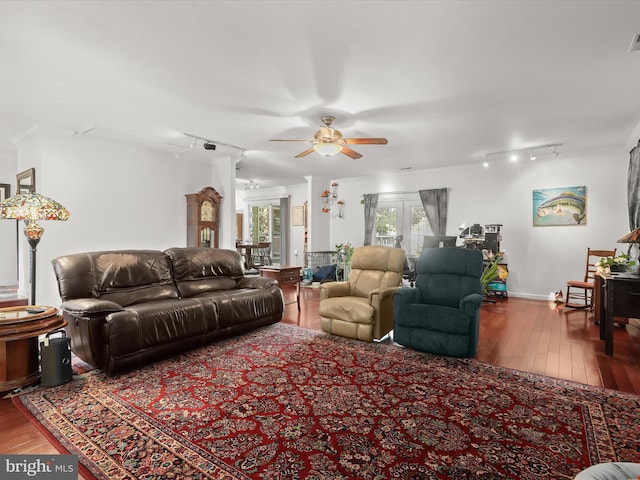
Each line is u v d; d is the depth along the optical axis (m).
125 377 2.73
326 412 2.19
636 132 4.33
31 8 1.97
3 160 5.60
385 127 4.19
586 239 5.60
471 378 2.71
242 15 2.06
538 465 1.69
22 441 1.89
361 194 8.09
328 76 2.85
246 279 4.56
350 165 6.59
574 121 3.99
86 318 2.75
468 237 6.21
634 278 3.13
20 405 2.29
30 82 2.98
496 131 4.36
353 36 2.29
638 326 4.23
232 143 4.96
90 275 3.28
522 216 6.14
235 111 3.65
